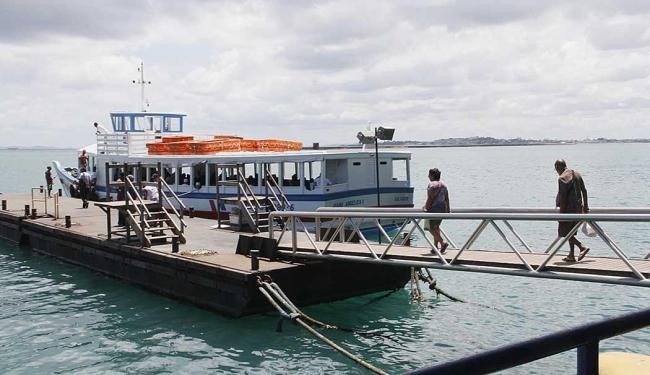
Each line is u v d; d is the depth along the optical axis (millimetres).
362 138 26391
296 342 13781
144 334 14492
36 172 130000
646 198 54438
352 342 13930
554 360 12609
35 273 21766
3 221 29250
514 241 29906
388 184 27094
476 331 14914
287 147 32375
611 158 189875
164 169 30703
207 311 16125
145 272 18594
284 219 19469
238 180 22281
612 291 18812
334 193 24828
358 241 19500
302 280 15844
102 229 22938
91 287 19328
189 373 12148
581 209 12531
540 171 114562
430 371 1975
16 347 13875
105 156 34375
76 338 14398
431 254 14656
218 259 16469
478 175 103938
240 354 13055
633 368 3635
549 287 19422
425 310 16656
